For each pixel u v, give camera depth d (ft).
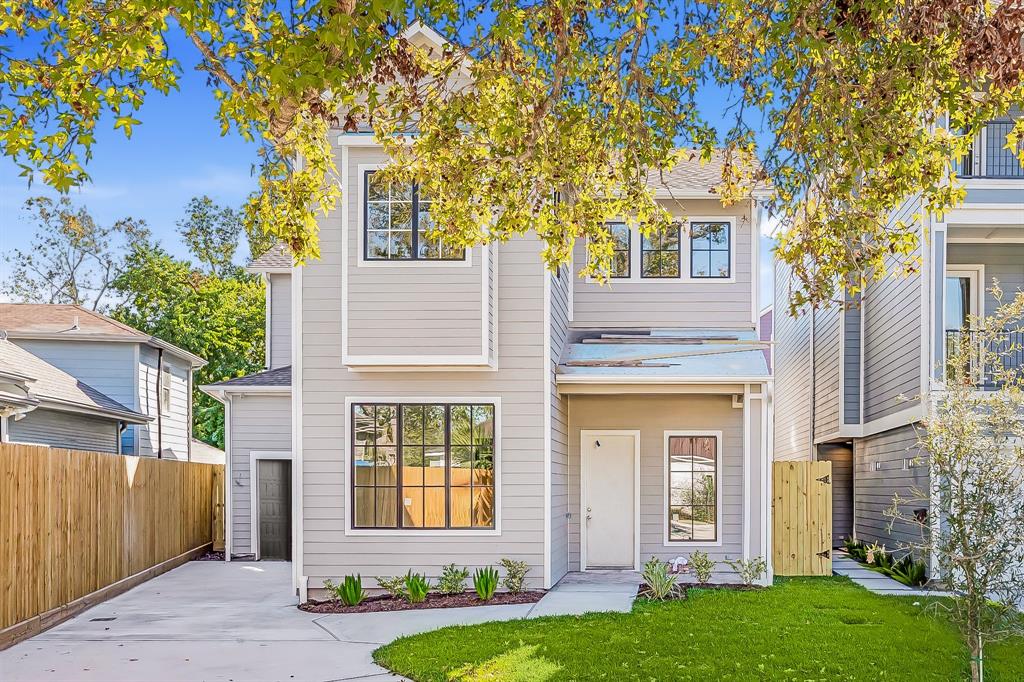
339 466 45.44
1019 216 49.32
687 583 48.16
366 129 44.09
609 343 53.72
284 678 29.01
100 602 45.88
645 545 54.13
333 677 29.04
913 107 25.80
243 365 133.28
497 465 45.39
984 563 25.81
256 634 36.60
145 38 20.52
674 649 30.63
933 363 48.88
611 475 54.90
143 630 37.96
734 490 53.93
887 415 57.82
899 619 36.14
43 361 74.49
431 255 43.80
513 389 45.70
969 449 25.90
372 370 45.19
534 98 27.63
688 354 50.42
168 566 60.70
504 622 36.04
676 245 55.62
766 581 46.44
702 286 55.31
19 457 36.50
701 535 54.03
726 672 27.86
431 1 24.04
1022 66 22.66
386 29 24.02
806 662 28.94
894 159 25.17
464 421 45.68
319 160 31.73
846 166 26.09
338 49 21.44
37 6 23.34
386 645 32.94
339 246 45.85
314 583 45.09
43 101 21.61
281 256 76.59
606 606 39.86
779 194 28.50
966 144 28.09
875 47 23.72
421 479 45.44
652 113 27.45
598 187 31.78
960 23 22.65
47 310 86.28
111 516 48.42
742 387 48.78
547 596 43.27
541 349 45.83
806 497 52.13
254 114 24.26
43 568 38.68
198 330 130.31
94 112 21.50
